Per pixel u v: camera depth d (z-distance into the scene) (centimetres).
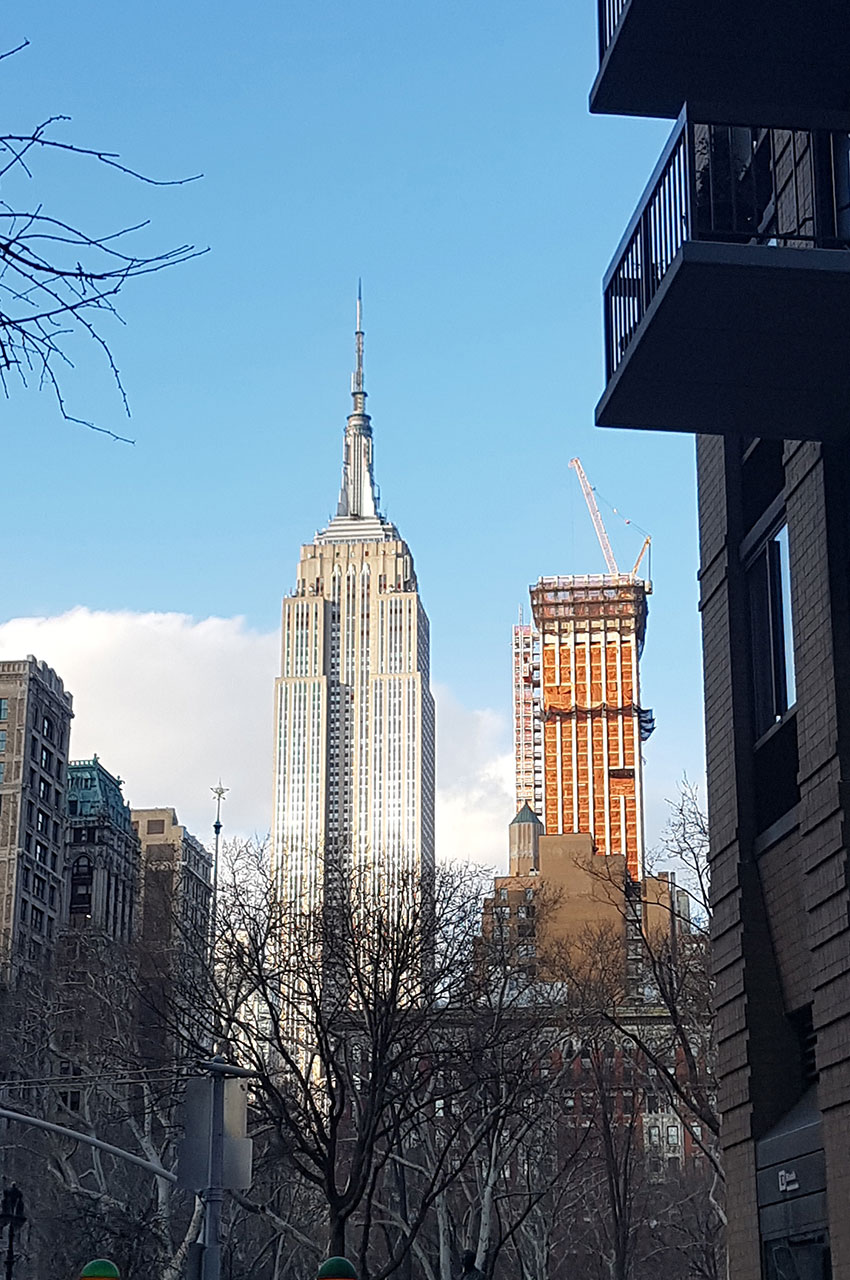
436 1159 4347
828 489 1694
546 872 11125
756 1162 1833
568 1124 5641
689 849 4062
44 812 13925
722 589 2019
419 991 4500
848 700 1639
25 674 13688
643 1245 6419
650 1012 5353
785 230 1738
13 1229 4644
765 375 1563
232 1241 5353
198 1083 2152
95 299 701
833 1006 1617
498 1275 6431
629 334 1614
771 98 1705
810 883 1681
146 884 6688
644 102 1756
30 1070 5981
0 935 11356
